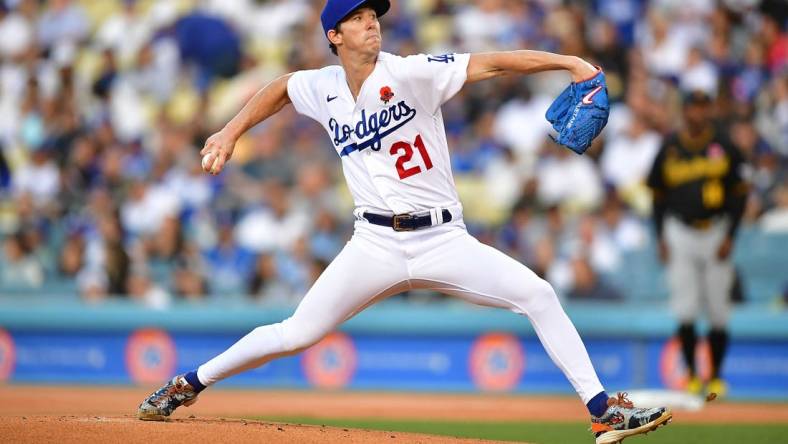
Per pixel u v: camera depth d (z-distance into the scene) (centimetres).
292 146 4512
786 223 4181
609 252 4112
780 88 4631
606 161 4416
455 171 4431
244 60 5025
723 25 4847
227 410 2823
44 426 1611
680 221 3084
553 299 1594
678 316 3123
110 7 5250
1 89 5047
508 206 4366
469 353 3672
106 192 4375
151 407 1695
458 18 4956
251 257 4200
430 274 1592
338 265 1609
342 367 3691
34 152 4612
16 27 5228
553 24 4862
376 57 1557
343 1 1522
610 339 3631
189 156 4516
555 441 2219
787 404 3288
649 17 4875
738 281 3891
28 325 3762
